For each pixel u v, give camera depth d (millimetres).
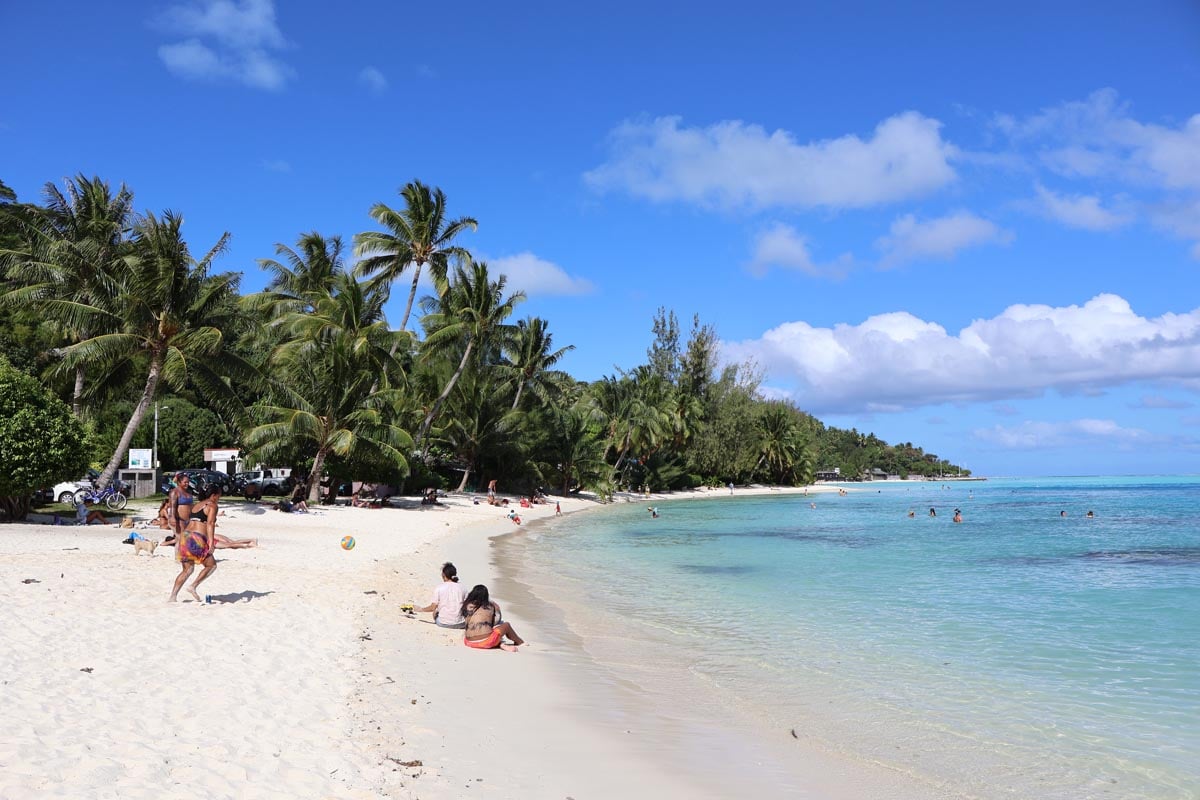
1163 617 15773
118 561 15961
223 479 41625
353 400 37750
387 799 5770
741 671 11312
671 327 98312
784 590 19562
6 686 7316
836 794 6883
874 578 22094
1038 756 7891
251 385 31359
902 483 191000
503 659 11445
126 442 28250
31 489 22047
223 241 28906
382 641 11609
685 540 35062
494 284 52375
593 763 7281
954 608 16859
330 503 39438
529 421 60031
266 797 5465
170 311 28219
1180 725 8898
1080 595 18844
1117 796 6934
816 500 87312
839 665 11703
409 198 48125
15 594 11883
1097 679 10938
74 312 27922
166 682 8078
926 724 8922
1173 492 117000
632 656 12211
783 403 121250
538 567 24234
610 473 70938
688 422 90875
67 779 5250
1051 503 79938
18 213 37625
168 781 5477
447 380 54375
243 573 16391
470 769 6746
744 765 7516
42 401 22609
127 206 40812
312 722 7367
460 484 59781
